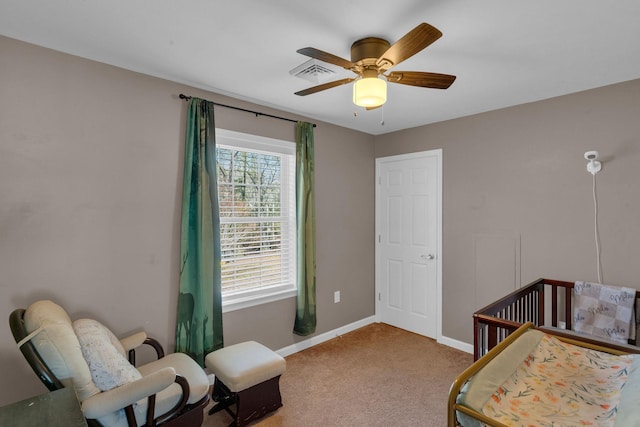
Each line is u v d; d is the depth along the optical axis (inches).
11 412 46.9
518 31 67.4
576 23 64.4
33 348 53.9
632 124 92.6
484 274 122.9
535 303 104.8
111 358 61.4
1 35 69.4
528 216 112.2
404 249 149.6
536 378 54.6
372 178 159.3
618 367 57.0
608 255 96.7
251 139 112.0
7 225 70.2
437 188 136.5
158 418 65.4
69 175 77.6
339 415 87.7
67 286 77.4
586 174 100.5
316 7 59.7
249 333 112.2
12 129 70.7
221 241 107.0
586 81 93.9
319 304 135.8
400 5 58.9
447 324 133.6
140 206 88.5
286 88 100.0
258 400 84.2
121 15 62.5
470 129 126.3
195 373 77.2
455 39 70.5
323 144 136.1
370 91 66.2
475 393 48.0
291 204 126.4
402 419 86.1
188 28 67.2
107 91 82.9
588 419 45.7
